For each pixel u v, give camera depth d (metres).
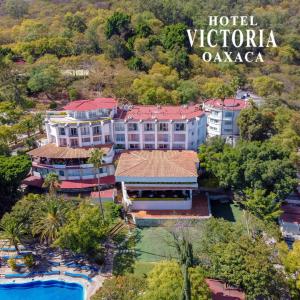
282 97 151.25
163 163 87.62
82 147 94.25
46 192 88.75
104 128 95.44
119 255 71.75
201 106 122.88
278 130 111.50
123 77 141.62
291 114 121.06
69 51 164.25
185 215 82.12
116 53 159.12
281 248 62.00
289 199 91.44
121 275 65.56
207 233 64.94
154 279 54.47
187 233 66.81
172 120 95.62
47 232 69.00
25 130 109.06
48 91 138.75
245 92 149.38
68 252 72.88
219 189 91.81
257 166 81.88
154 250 72.56
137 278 58.31
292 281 58.06
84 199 82.94
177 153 95.12
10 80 133.62
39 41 162.62
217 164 89.06
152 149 98.81
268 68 182.50
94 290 63.16
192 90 136.75
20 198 82.69
